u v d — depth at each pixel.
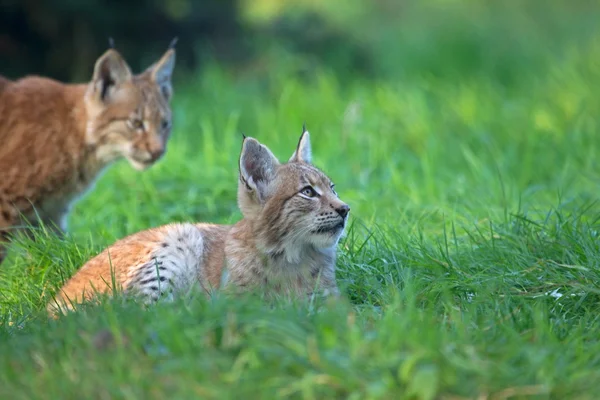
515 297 9.22
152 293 9.48
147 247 9.62
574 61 21.23
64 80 22.53
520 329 8.11
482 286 9.47
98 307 8.41
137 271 9.52
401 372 6.65
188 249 9.73
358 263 10.44
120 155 13.56
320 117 18.89
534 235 10.98
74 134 13.01
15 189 12.52
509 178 15.17
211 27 23.86
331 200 9.69
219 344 7.31
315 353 6.84
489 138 17.17
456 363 6.80
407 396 6.59
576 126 17.08
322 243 9.66
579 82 19.91
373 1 31.42
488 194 14.02
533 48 24.19
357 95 19.73
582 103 18.47
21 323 9.08
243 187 9.70
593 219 11.41
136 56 22.97
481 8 28.88
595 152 16.03
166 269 9.53
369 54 24.41
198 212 13.93
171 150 16.27
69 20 22.14
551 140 16.75
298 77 22.72
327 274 9.84
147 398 6.68
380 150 16.64
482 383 6.72
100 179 14.92
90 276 9.73
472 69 23.05
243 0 25.48
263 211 9.61
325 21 25.45
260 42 23.67
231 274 9.59
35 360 7.42
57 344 7.55
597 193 13.62
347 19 28.45
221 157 15.70
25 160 12.58
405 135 17.78
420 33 26.05
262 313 7.52
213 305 7.74
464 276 9.88
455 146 17.02
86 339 7.46
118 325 7.57
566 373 7.14
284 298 8.69
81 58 22.31
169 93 14.53
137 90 13.61
